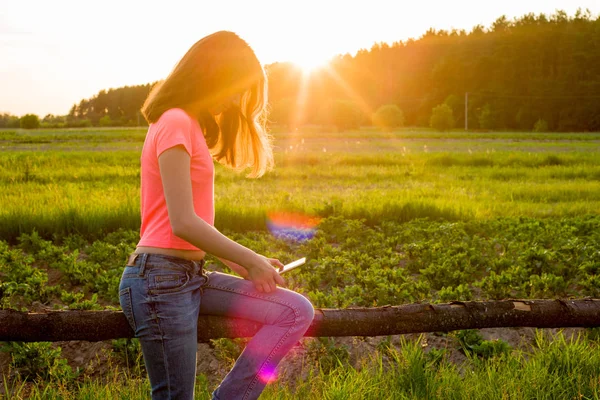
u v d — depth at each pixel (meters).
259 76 2.45
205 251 2.19
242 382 2.40
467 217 10.54
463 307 3.31
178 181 2.12
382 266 6.79
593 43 142.88
